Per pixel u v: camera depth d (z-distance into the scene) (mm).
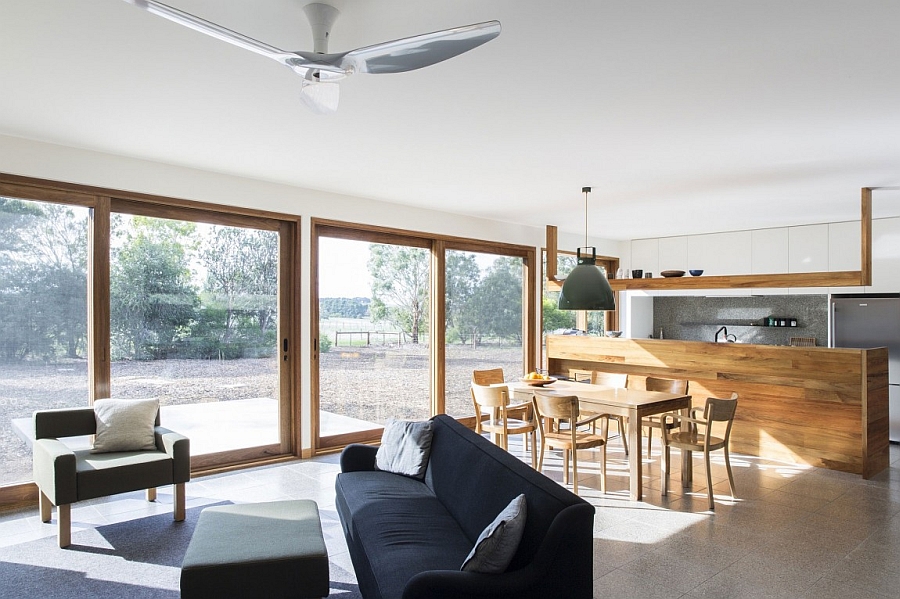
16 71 2891
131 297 4633
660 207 6527
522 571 1988
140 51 2670
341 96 3227
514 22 2373
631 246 9367
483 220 7320
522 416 5828
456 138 4023
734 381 5996
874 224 6992
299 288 5543
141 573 3121
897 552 3424
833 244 7336
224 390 5148
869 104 3316
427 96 3230
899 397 6535
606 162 4641
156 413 4207
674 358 6422
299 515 2881
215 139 4062
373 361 6246
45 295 4215
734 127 3746
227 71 2896
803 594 2904
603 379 6090
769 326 7961
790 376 5586
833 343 7082
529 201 6238
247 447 5281
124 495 4359
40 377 4195
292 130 3855
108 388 4457
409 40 1932
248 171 4977
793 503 4344
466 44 1959
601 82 3023
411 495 3217
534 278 7992
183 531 3684
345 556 3363
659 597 2855
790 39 2518
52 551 3385
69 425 3949
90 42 2578
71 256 4324
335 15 2291
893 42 2541
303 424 5523
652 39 2527
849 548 3482
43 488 3623
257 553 2410
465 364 7168
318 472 5008
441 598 1930
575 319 8859
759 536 3676
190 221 4965
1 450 4043
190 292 4961
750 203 6246
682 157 4469
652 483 4871
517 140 4062
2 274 4043
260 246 5402
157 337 4766
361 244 6172
